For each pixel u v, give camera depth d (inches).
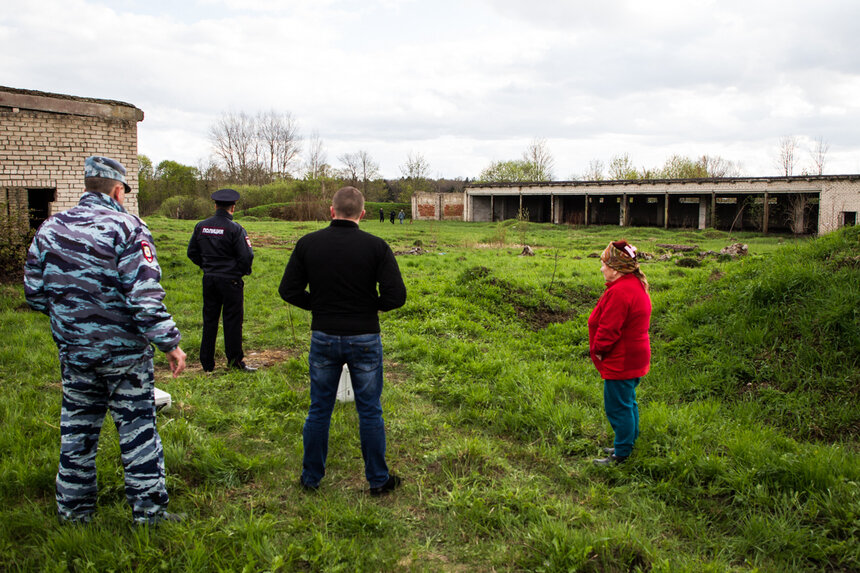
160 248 625.0
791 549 111.0
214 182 2503.7
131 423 109.4
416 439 165.2
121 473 132.2
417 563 106.7
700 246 1014.4
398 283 127.9
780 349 214.5
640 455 149.1
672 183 1545.3
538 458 154.3
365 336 127.7
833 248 271.6
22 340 248.1
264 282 456.4
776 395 191.3
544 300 371.2
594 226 1662.2
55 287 102.1
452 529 118.3
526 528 118.4
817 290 232.1
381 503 129.1
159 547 106.3
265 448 156.9
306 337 286.7
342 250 126.0
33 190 470.6
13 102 398.9
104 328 103.7
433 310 329.7
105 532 107.0
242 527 112.3
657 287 463.2
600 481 143.0
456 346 261.7
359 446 156.7
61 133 425.4
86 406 110.0
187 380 212.7
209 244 220.2
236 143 2970.0
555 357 259.9
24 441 145.8
